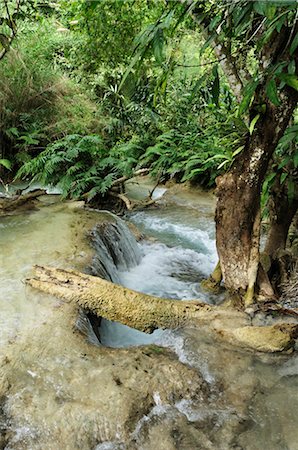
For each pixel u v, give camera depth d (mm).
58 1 5430
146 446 1751
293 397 2064
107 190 6105
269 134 2346
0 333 2342
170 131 7785
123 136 8484
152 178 7961
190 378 2117
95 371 2098
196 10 2340
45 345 2262
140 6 4645
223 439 1807
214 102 1978
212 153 6461
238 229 2613
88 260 3340
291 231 3920
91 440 1750
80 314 2592
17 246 3562
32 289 2803
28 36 8383
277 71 1718
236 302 2795
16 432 1752
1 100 7480
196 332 2537
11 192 6652
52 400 1903
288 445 1787
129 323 2607
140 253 4688
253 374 2205
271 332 2396
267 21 1665
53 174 6234
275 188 3162
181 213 6082
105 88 8922
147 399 1963
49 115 8062
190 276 4102
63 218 4398
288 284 3102
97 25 4816
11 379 2010
